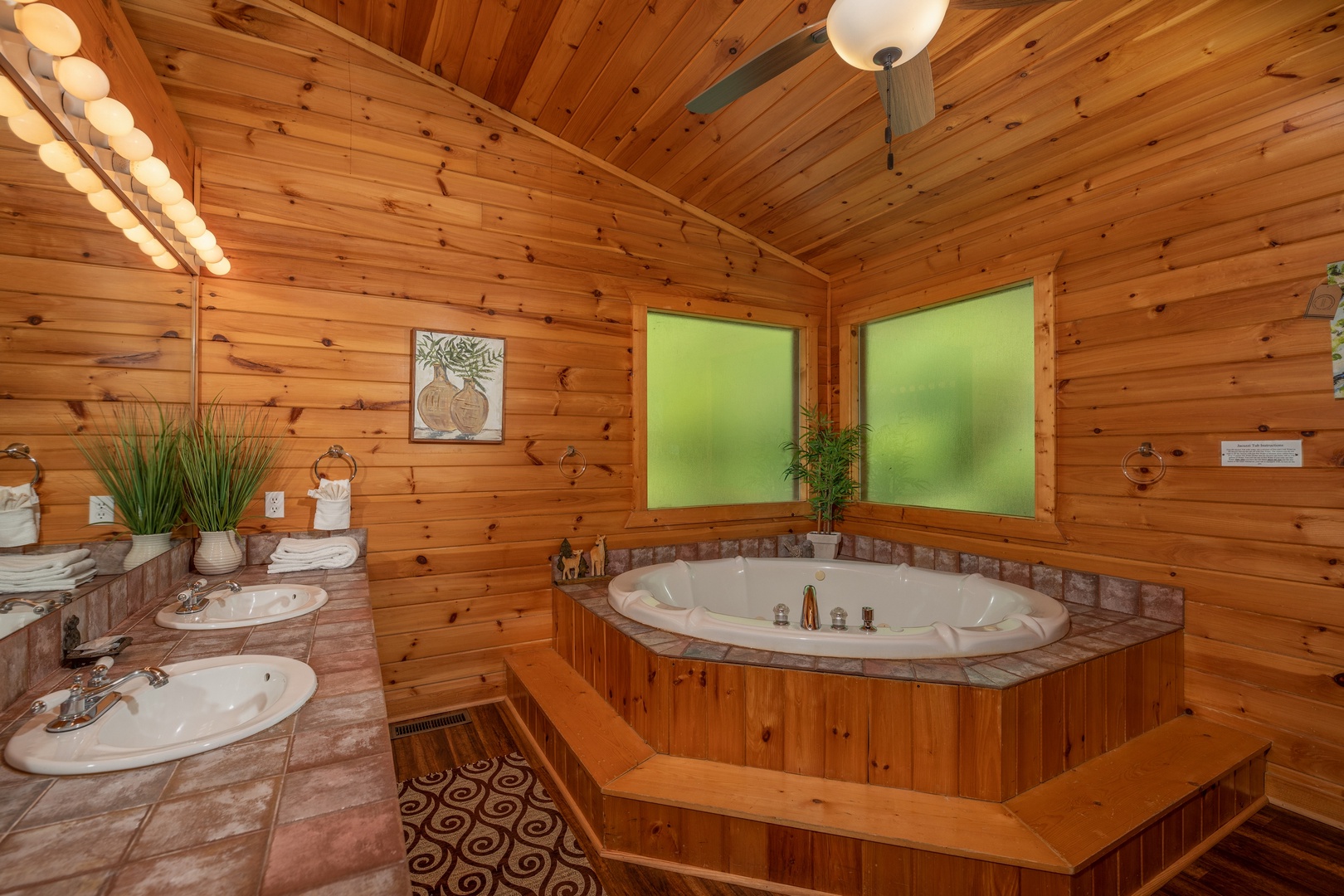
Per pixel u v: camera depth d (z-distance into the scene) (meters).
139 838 0.73
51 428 1.39
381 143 2.72
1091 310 2.65
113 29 1.72
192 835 0.74
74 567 1.47
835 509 3.85
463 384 2.88
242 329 2.45
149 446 1.91
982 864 1.55
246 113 2.47
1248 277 2.17
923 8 1.29
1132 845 1.65
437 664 2.84
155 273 1.98
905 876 1.60
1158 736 2.15
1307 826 1.97
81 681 1.06
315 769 0.90
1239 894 1.68
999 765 1.73
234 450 2.36
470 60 2.70
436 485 2.82
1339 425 1.98
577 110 2.90
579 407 3.17
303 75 2.57
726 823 1.74
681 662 2.01
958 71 2.26
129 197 1.75
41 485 1.34
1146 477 2.46
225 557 2.24
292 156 2.55
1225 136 2.23
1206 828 1.88
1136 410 2.50
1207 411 2.29
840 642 2.00
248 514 2.47
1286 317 2.08
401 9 2.48
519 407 3.02
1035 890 1.52
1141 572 2.48
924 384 3.44
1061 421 2.77
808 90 2.49
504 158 2.98
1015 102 2.35
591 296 3.21
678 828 1.79
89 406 1.58
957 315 3.26
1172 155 2.38
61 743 0.94
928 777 1.79
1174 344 2.38
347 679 1.26
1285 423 2.09
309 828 0.76
